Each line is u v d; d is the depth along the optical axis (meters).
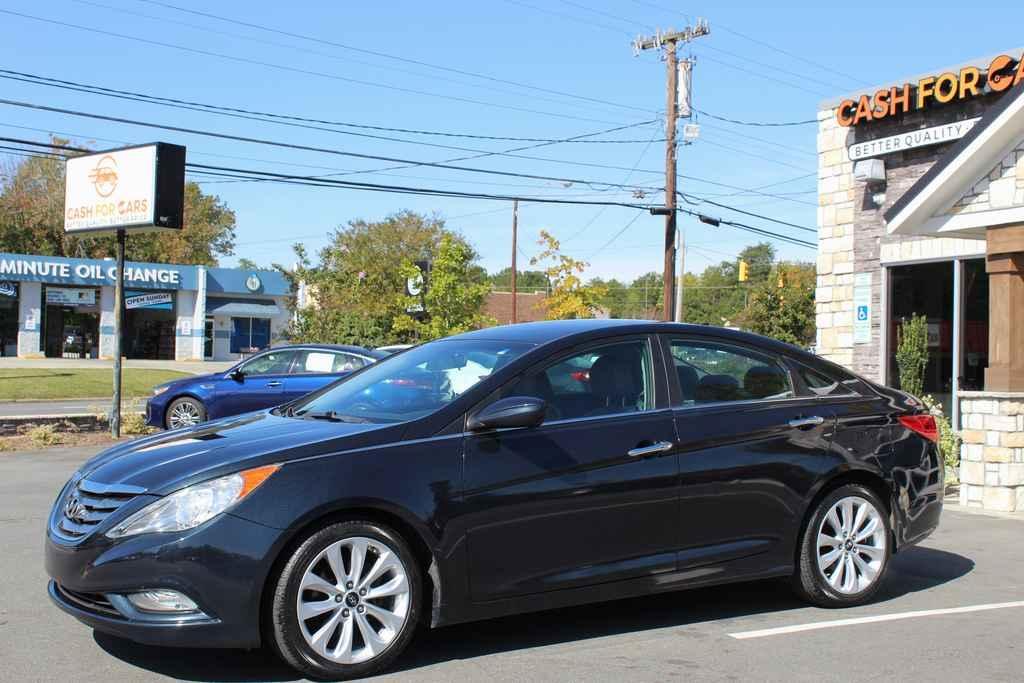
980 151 10.05
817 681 4.58
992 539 8.41
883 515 6.11
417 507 4.71
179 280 49.06
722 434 5.62
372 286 41.59
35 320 45.69
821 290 17.05
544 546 5.05
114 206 16.05
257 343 52.53
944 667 4.81
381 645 4.62
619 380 5.54
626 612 5.87
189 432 5.34
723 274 99.69
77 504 4.69
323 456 4.64
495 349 5.56
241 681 4.49
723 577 5.57
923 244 15.21
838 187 16.75
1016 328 10.15
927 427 6.46
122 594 4.38
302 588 4.46
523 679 4.56
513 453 5.02
